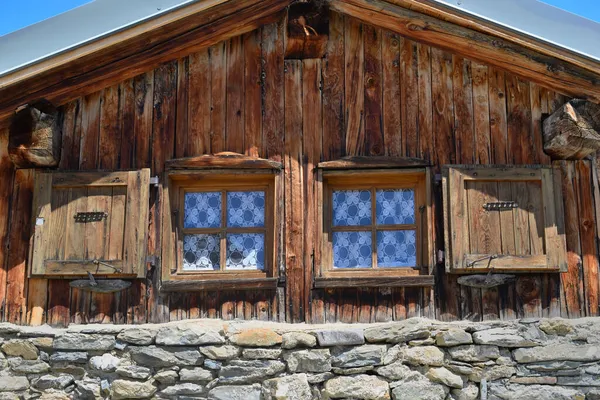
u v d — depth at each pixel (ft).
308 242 15.98
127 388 15.16
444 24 16.02
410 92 16.65
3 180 16.47
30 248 15.93
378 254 16.34
